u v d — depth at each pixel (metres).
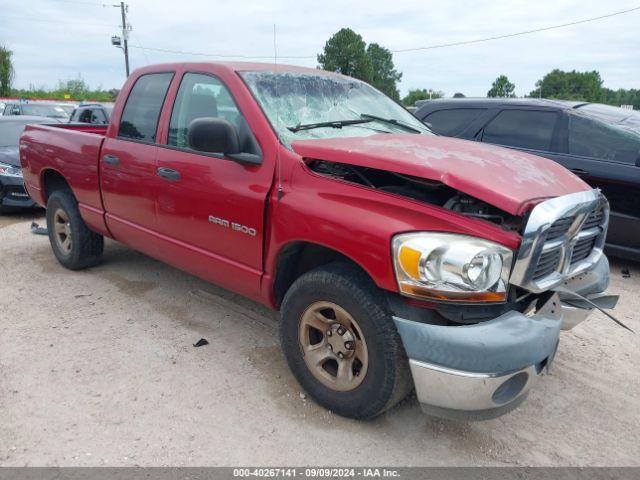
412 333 2.41
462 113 6.74
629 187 5.32
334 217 2.66
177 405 3.00
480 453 2.71
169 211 3.72
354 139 3.12
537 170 2.87
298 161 2.94
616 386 3.38
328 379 2.90
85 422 2.82
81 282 4.84
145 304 4.36
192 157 3.52
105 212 4.46
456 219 2.41
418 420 2.95
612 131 5.66
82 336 3.78
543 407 3.14
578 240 2.95
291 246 2.97
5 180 7.79
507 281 2.41
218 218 3.33
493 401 2.41
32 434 2.72
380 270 2.47
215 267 3.48
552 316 2.61
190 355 3.55
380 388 2.61
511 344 2.34
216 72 3.55
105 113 13.12
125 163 4.06
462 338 2.33
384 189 2.77
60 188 5.20
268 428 2.82
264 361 3.50
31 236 6.56
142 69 4.22
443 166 2.57
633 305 4.72
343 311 2.70
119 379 3.24
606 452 2.76
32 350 3.56
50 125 5.37
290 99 3.48
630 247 5.45
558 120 5.97
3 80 43.47
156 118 3.92
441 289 2.36
